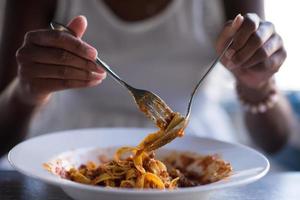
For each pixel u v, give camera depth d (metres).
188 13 0.74
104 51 0.75
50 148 0.46
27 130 0.68
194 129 0.74
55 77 0.47
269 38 0.49
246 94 0.65
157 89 0.75
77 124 0.75
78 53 0.44
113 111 0.75
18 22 0.73
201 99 0.77
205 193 0.36
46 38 0.45
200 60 0.76
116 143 0.50
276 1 1.14
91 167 0.47
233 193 0.45
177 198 0.35
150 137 0.44
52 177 0.37
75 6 0.74
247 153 0.45
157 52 0.75
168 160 0.50
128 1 0.73
